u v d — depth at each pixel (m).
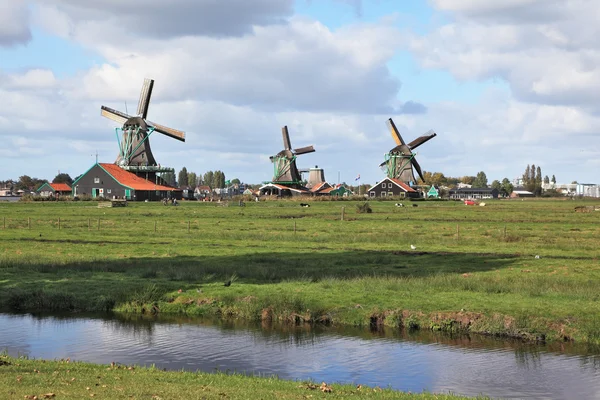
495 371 20.69
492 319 25.28
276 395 15.11
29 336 24.72
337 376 20.23
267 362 21.61
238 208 101.06
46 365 17.70
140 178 151.25
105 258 39.44
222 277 33.25
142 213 84.69
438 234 55.19
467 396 18.06
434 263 38.00
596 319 24.67
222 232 55.09
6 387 14.55
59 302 29.50
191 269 34.59
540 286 29.80
